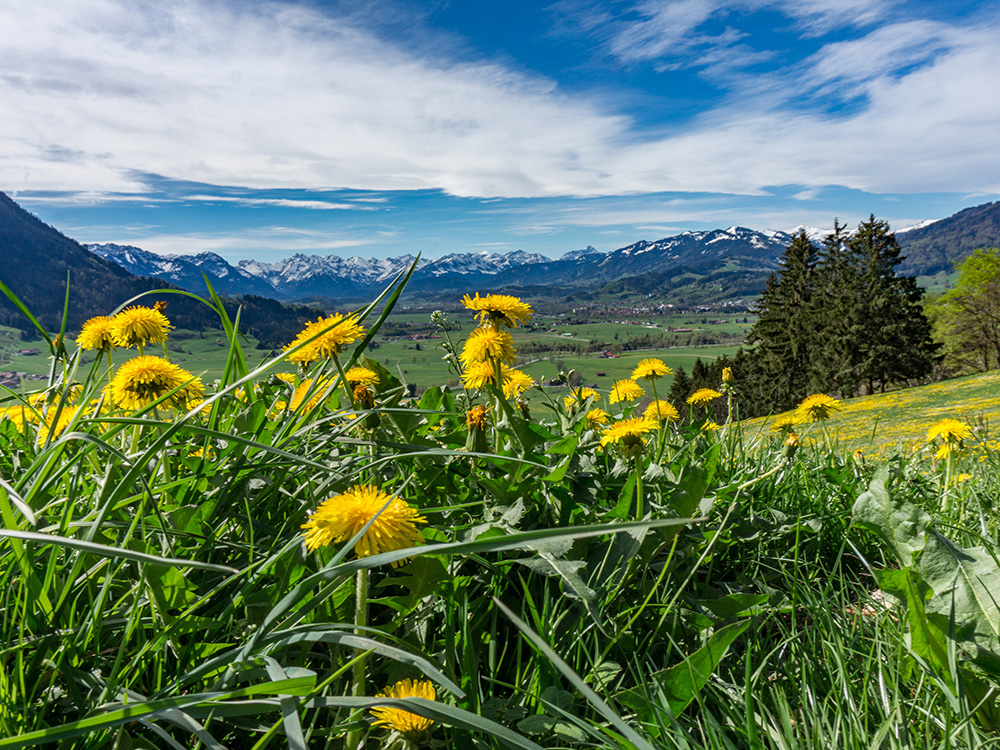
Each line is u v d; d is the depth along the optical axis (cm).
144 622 102
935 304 4600
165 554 97
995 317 4166
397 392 183
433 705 67
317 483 148
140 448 169
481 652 124
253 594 105
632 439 175
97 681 89
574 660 117
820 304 4109
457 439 196
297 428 151
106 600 111
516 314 187
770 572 179
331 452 180
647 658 125
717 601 139
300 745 64
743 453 257
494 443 192
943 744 91
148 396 149
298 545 106
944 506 229
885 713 107
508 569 133
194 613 110
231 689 96
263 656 77
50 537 66
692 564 164
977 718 107
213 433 104
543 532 64
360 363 201
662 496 175
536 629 112
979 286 4075
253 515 145
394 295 155
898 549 133
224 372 142
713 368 3909
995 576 118
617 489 185
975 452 261
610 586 131
